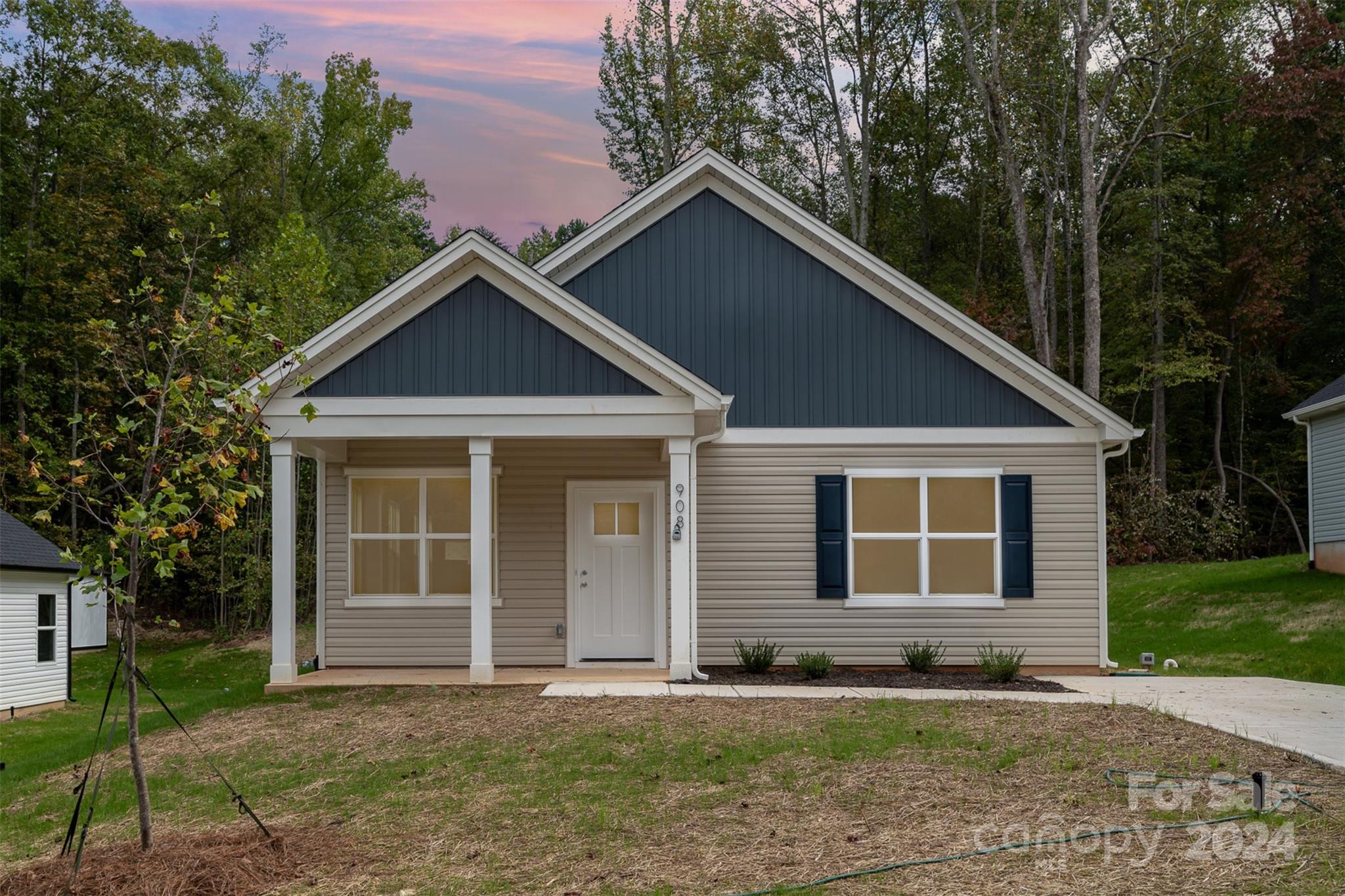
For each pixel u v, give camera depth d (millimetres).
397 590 14508
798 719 10328
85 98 29234
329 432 12680
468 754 9320
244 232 31875
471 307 12805
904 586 14570
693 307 14867
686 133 34188
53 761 10641
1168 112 32969
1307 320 34844
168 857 6859
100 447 7621
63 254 27562
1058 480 14625
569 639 14391
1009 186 28047
